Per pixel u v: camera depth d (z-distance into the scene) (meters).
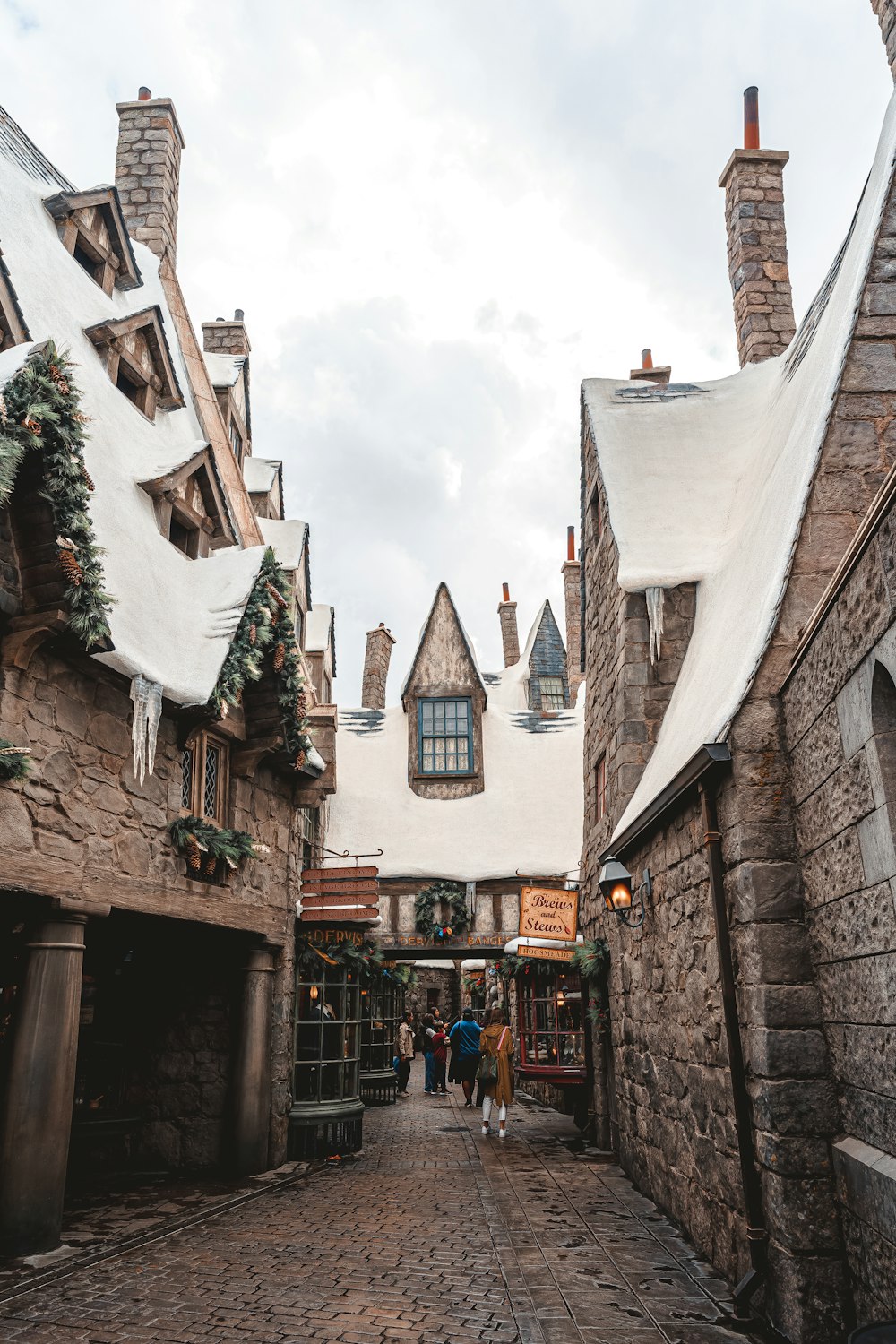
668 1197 6.64
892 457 5.43
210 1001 8.94
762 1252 4.56
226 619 7.61
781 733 5.08
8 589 5.44
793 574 5.30
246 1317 4.51
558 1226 6.40
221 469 12.15
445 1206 7.07
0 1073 5.98
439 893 16.08
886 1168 3.74
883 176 6.14
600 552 10.85
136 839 6.74
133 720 6.74
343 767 18.20
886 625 3.64
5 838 5.36
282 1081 9.23
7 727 5.45
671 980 6.59
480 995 28.77
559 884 12.44
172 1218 6.68
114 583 6.95
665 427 10.62
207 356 14.34
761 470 8.39
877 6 7.72
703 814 5.50
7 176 9.05
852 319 5.66
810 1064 4.52
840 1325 4.16
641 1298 4.81
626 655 9.07
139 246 12.40
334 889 9.95
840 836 4.28
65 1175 5.70
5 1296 4.79
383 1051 15.91
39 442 5.24
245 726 8.63
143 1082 8.78
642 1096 7.64
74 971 5.89
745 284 11.81
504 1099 11.12
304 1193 7.62
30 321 7.64
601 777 10.70
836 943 4.37
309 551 15.99
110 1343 4.16
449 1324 4.41
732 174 12.19
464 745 18.25
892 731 3.81
